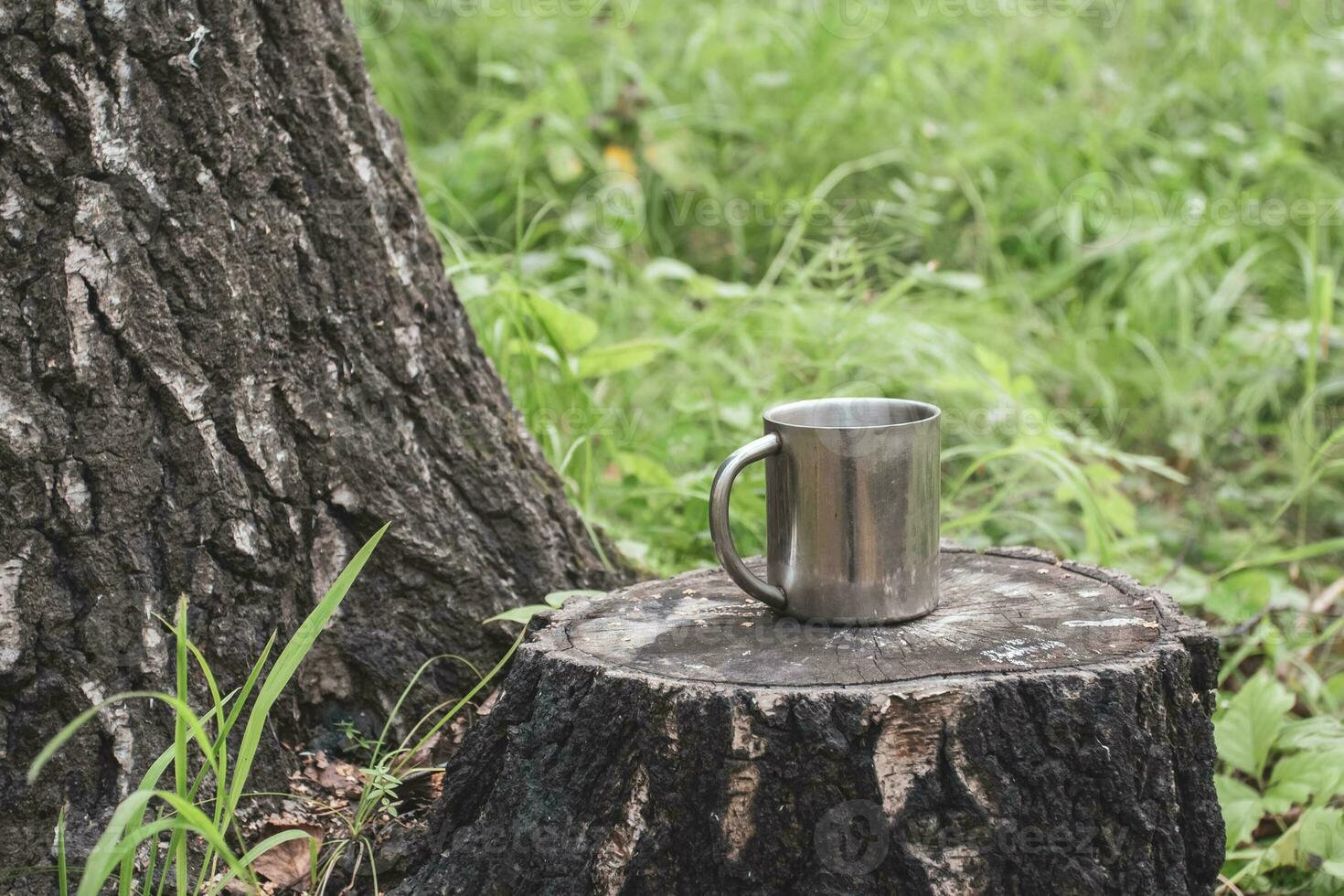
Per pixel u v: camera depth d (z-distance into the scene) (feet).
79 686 6.13
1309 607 7.54
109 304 6.13
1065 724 5.88
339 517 6.41
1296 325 9.93
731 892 5.90
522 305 7.32
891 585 6.07
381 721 6.46
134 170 6.15
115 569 6.16
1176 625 6.07
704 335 9.22
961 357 9.09
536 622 6.24
